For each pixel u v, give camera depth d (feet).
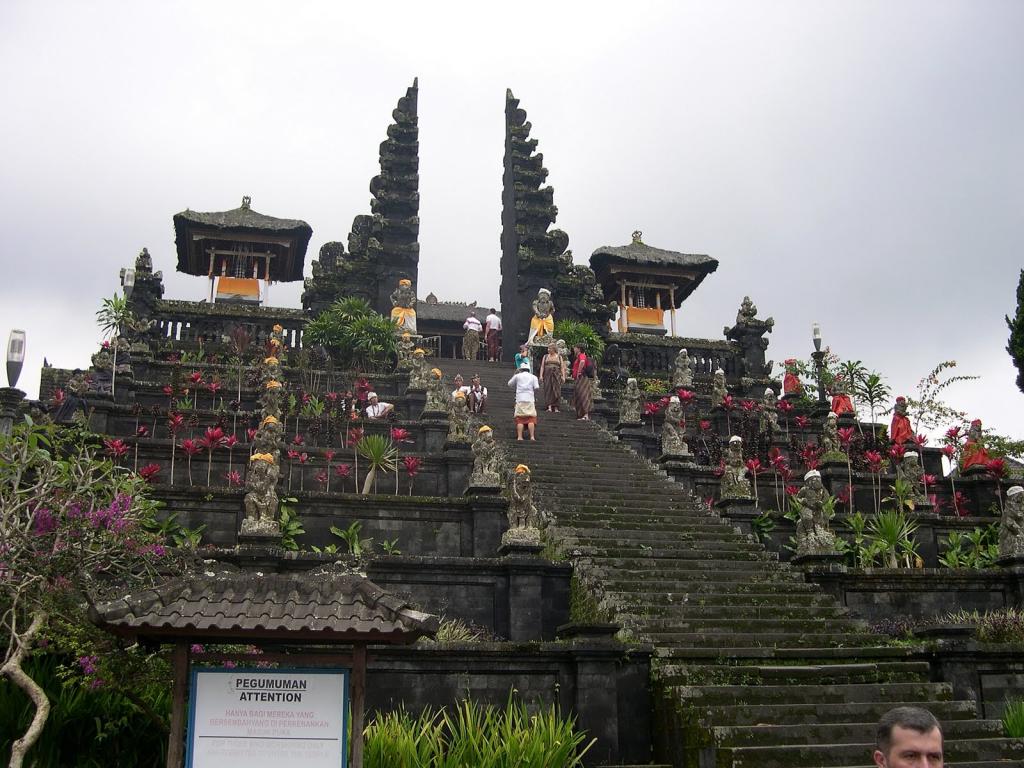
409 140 118.73
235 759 22.81
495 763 30.07
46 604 29.73
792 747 32.07
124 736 31.35
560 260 113.50
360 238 111.96
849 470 69.62
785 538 60.03
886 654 40.27
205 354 90.33
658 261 130.72
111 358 72.64
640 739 36.35
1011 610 49.70
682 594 44.39
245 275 120.16
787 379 96.89
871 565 57.21
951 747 33.45
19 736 29.68
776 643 41.24
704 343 110.22
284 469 58.23
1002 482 74.28
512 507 47.91
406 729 31.60
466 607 45.29
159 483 54.65
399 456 60.80
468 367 96.27
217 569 35.22
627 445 69.72
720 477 66.08
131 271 80.28
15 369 38.83
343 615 23.38
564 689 35.76
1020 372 81.25
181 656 23.34
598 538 50.39
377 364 91.40
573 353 98.99
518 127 121.49
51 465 31.78
